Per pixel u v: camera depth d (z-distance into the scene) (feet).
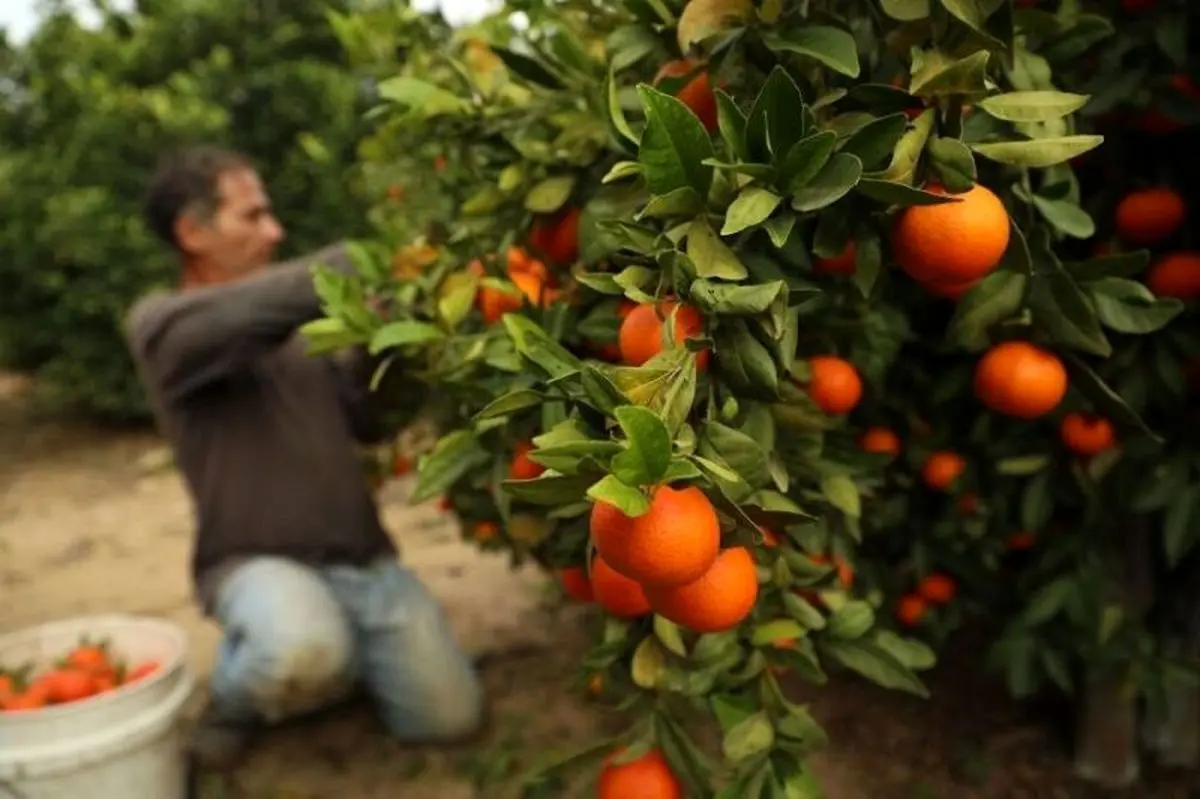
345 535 9.77
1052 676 7.30
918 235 3.63
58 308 21.91
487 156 5.91
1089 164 6.02
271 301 8.39
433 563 14.44
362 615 9.59
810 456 4.61
